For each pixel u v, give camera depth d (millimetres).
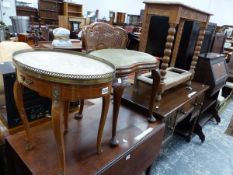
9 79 965
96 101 1488
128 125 1215
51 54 882
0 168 1120
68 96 660
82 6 6191
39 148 943
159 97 1417
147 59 1090
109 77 713
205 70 1956
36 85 677
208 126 2297
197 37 1869
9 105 1013
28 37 2340
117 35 1333
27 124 894
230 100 3064
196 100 1741
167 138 1483
